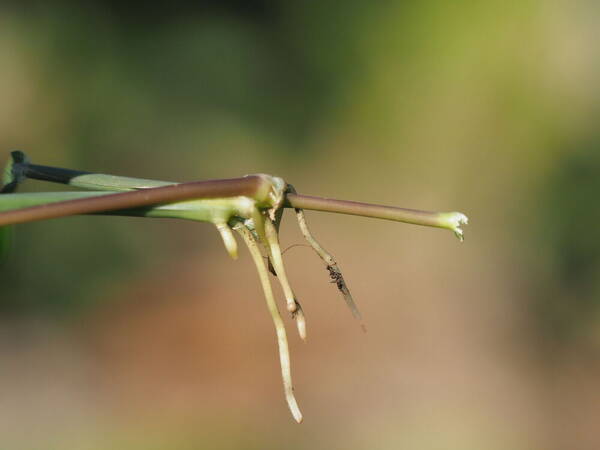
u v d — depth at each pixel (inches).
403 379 21.5
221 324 23.7
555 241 25.5
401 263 25.7
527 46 26.9
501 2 27.0
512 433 19.9
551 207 26.0
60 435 19.1
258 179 6.4
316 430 19.7
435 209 26.9
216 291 25.1
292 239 26.5
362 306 24.3
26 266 22.8
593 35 26.7
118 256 24.6
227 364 22.3
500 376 21.8
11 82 25.9
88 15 27.4
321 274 25.6
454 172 27.1
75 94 26.8
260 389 21.3
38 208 6.1
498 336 23.4
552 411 20.8
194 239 26.7
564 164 26.4
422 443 19.4
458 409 20.4
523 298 24.5
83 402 20.4
